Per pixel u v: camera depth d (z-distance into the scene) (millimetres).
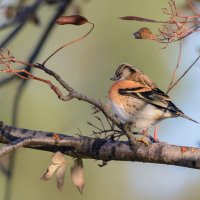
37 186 14406
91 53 14906
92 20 14805
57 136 8203
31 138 7984
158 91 9594
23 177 14375
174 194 15211
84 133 13844
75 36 14945
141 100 9594
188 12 8000
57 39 14953
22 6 10125
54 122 14039
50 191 14523
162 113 9508
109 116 7461
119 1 14492
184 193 15203
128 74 10133
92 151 8211
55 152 8086
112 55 14703
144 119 9656
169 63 14508
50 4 10164
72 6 10453
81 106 14039
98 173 14984
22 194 14328
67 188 14570
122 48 14648
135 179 15234
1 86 9961
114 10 14703
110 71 14672
